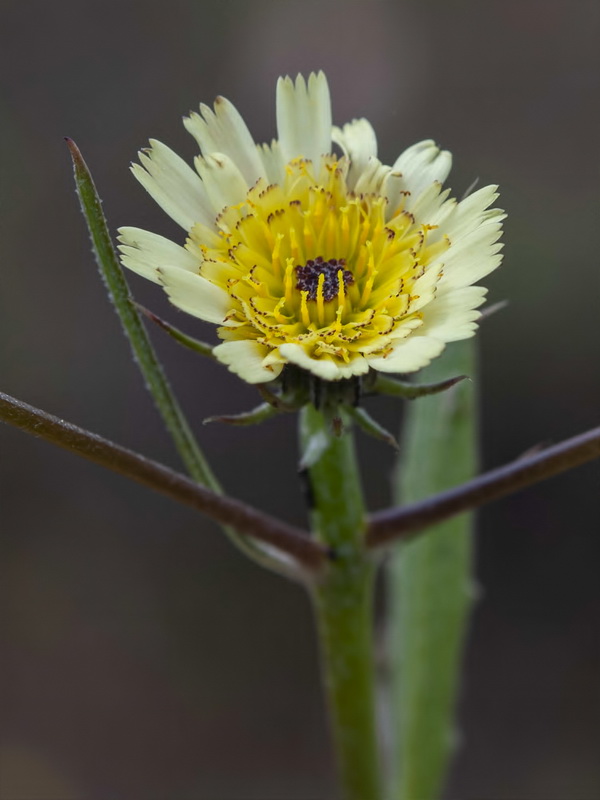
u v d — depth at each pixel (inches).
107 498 9.5
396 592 5.5
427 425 5.2
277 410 4.1
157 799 8.9
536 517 9.3
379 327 4.2
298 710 9.2
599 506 9.2
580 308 9.2
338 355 4.1
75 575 9.3
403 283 4.2
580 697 9.1
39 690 9.1
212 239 4.3
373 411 8.9
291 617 9.4
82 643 9.2
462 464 5.2
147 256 4.2
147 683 9.2
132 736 9.1
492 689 9.2
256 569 9.4
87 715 9.1
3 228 9.5
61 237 9.6
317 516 4.6
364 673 4.8
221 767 9.1
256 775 9.0
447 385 4.1
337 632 4.8
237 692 9.2
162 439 9.1
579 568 9.2
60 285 9.5
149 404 9.1
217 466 9.1
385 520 4.6
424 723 5.4
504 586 9.3
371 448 8.9
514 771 9.0
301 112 4.4
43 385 9.2
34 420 4.2
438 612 5.4
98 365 9.3
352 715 4.9
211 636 9.3
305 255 4.3
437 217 4.3
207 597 9.4
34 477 9.4
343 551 4.6
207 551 9.5
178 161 4.3
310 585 4.7
